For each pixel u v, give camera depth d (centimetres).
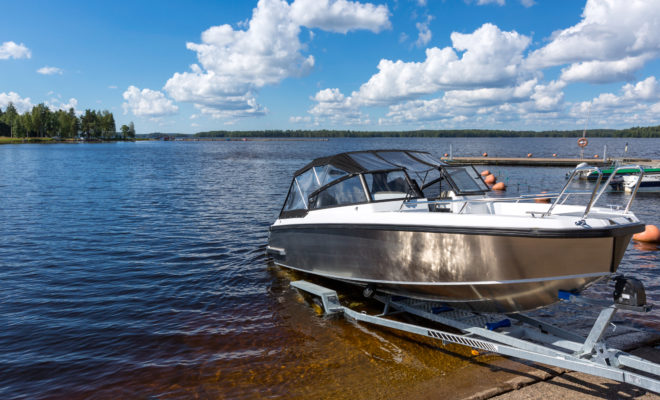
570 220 409
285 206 783
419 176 616
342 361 463
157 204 1645
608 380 408
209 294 683
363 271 583
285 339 521
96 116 18075
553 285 437
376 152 675
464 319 525
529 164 3441
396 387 407
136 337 534
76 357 486
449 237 475
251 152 7562
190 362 470
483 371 433
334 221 614
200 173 3158
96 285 729
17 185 2297
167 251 945
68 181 2531
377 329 545
